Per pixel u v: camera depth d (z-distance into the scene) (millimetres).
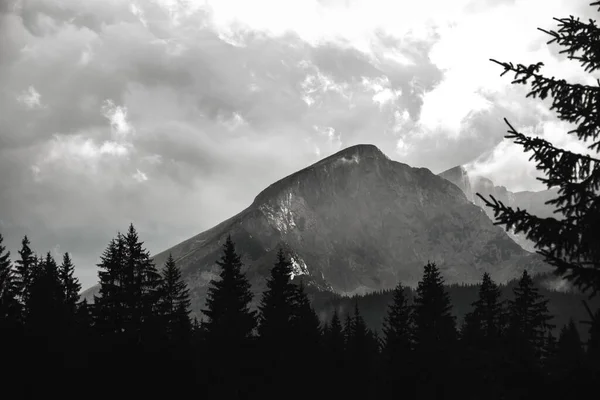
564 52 11375
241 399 55125
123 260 56781
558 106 11109
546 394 9922
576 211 10367
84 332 55656
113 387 46875
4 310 56312
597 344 9938
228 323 57188
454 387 47312
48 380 45188
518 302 56438
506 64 11508
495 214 10688
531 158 10992
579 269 9828
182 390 50250
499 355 10922
